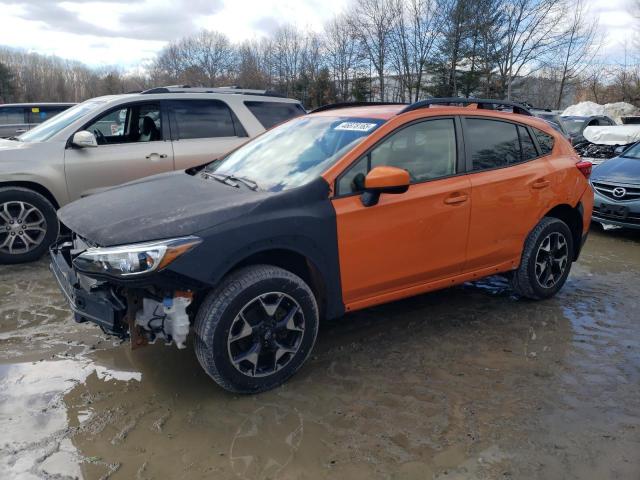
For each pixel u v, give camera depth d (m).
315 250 3.33
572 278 5.62
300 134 4.19
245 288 3.09
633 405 3.21
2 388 3.29
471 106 4.30
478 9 39.00
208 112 6.76
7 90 73.44
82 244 3.44
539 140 4.64
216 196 3.43
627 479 2.58
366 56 47.06
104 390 3.30
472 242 4.10
